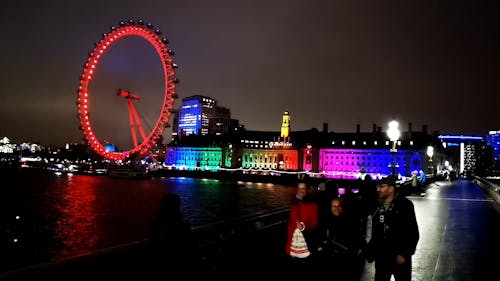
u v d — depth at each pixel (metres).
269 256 11.17
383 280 7.76
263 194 124.19
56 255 48.56
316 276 9.59
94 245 54.53
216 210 86.88
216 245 9.34
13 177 195.00
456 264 12.41
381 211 7.86
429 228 19.06
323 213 9.76
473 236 17.02
